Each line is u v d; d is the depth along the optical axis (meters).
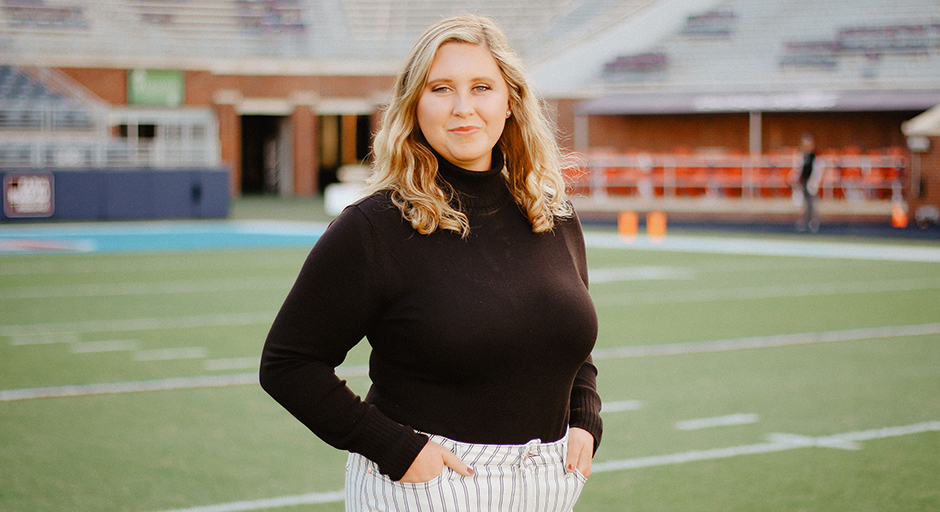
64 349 7.90
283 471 4.81
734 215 23.25
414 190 1.96
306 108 30.94
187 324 9.11
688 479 4.69
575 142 27.69
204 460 4.98
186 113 30.17
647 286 11.98
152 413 5.91
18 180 21.28
